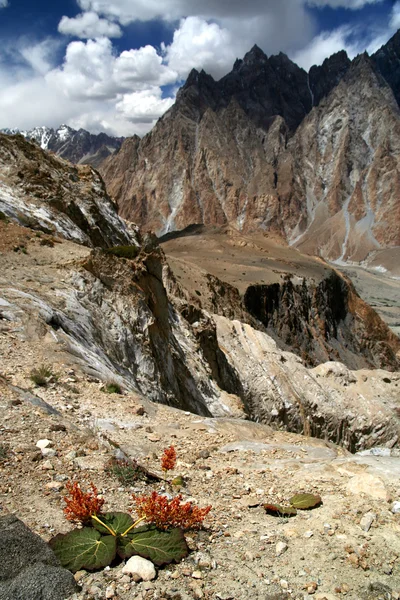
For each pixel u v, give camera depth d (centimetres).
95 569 510
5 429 822
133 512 643
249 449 1034
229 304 7394
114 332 2014
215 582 511
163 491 734
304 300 10931
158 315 2597
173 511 588
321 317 11344
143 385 1983
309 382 4294
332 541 598
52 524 581
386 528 626
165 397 2083
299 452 1027
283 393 3991
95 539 541
